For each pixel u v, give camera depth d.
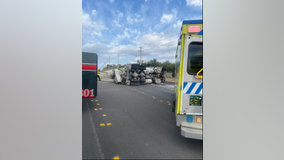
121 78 13.68
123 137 2.90
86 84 4.43
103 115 4.25
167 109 5.01
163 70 15.23
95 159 2.18
